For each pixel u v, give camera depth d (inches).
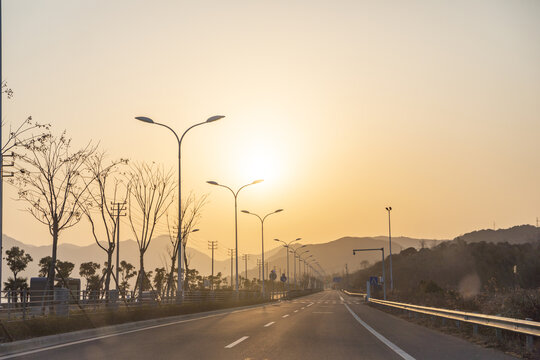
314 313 1304.1
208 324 863.7
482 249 4867.1
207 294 1951.3
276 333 677.3
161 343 546.3
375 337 637.3
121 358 425.1
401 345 544.4
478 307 938.7
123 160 1346.0
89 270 2775.6
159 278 2755.9
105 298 1045.8
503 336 582.6
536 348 480.4
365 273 7037.4
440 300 1282.0
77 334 649.6
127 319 861.8
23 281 1998.0
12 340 527.8
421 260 5575.8
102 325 758.5
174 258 1780.3
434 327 832.3
